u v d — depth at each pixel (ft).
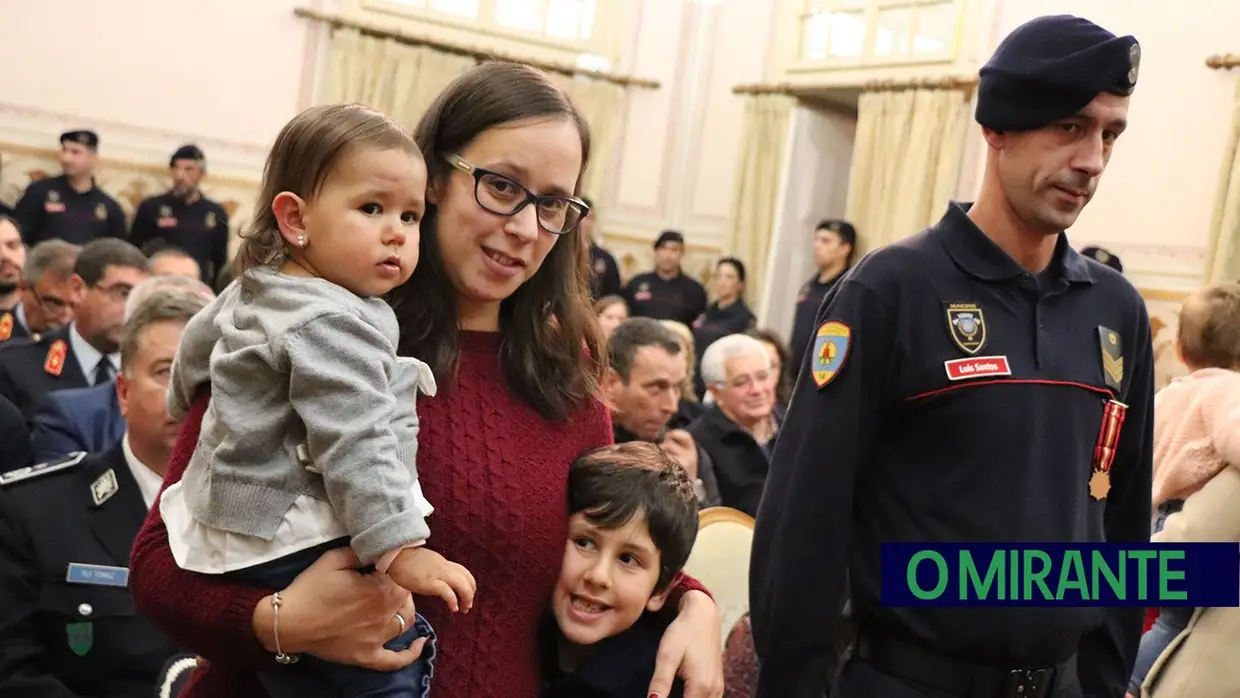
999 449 5.62
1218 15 18.30
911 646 5.69
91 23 23.43
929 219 22.74
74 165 22.43
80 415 9.27
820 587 5.71
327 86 25.39
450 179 4.58
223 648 3.98
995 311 5.80
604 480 4.76
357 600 3.94
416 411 4.47
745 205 26.91
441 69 26.18
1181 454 8.29
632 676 4.81
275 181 4.23
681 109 28.58
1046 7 21.03
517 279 4.62
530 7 27.20
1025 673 5.62
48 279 13.34
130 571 4.22
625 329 10.07
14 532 6.60
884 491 5.87
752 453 10.86
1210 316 8.68
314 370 3.83
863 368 5.78
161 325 6.78
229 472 3.95
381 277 4.17
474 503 4.41
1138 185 19.11
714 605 5.15
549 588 4.67
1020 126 5.57
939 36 23.16
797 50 26.48
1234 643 7.99
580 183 4.88
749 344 10.95
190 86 24.32
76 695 6.48
